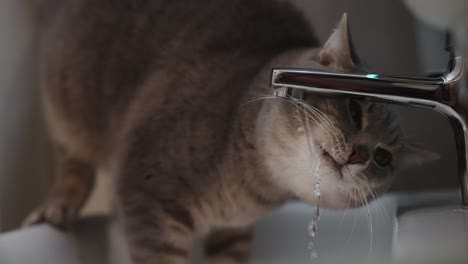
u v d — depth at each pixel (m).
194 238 1.11
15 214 1.09
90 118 1.15
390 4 1.02
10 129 1.09
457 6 0.90
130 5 1.14
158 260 1.07
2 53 1.07
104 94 1.14
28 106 1.10
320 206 1.04
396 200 1.04
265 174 1.06
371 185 1.02
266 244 1.09
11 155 1.09
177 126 1.06
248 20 1.11
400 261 0.97
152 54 1.12
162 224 1.07
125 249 1.08
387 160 1.03
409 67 1.02
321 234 1.05
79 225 1.10
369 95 0.86
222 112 1.06
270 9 1.11
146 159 1.07
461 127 0.89
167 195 1.06
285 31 1.09
